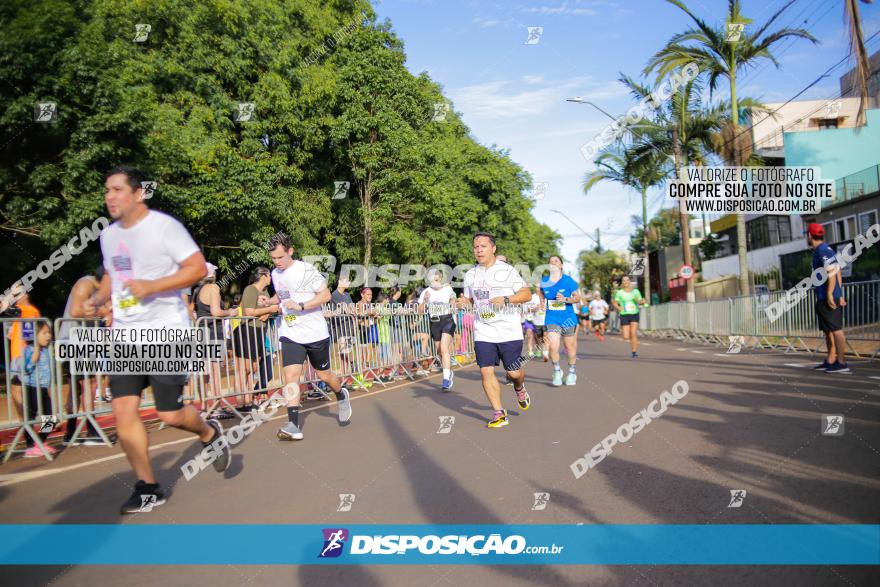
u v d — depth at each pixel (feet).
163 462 17.81
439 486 14.23
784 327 48.39
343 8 76.89
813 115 122.21
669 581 8.95
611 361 44.73
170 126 45.85
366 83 65.46
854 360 36.83
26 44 33.73
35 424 20.02
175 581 9.73
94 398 21.89
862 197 81.30
